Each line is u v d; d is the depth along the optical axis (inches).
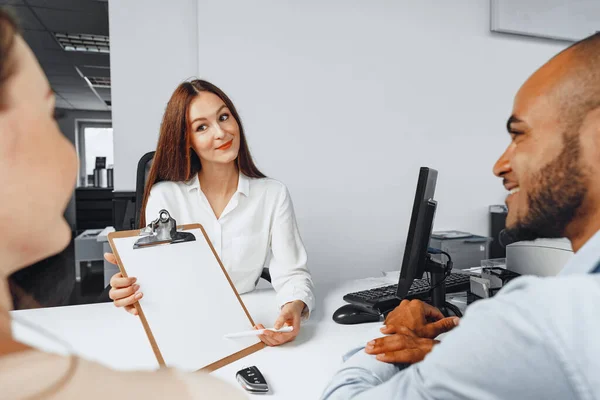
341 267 96.3
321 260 94.7
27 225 8.9
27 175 8.8
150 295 27.8
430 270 35.8
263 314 38.8
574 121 12.5
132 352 29.1
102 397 7.9
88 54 162.4
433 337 26.4
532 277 12.3
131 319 35.9
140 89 85.1
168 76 86.0
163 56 85.5
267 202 49.3
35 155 8.9
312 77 90.6
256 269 48.7
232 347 28.7
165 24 85.2
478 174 105.9
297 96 90.0
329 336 33.1
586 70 12.4
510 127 14.4
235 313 30.6
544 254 34.9
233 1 84.6
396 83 97.0
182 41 86.0
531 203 13.7
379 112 96.3
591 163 12.3
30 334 8.5
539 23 103.4
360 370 20.5
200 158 47.8
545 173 13.1
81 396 7.8
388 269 100.1
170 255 30.5
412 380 13.5
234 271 47.3
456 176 104.1
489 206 107.5
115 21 83.2
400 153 99.0
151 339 26.1
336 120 93.2
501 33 104.0
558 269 33.8
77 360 8.5
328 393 19.8
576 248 13.6
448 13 99.4
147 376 9.1
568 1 105.3
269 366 27.8
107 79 199.9
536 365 10.7
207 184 48.9
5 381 7.5
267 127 88.7
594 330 10.4
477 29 102.1
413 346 22.5
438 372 12.3
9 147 8.6
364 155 96.0
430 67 99.3
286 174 90.8
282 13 87.4
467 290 40.6
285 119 89.6
